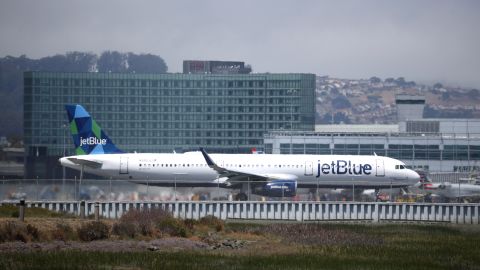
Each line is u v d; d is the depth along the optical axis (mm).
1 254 198500
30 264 185625
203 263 196875
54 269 180000
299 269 194875
